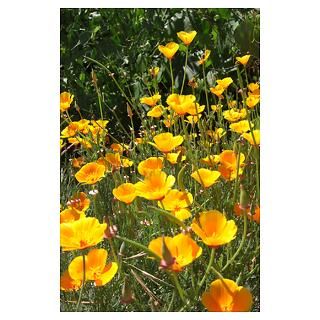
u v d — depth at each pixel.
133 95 1.56
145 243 0.91
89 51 1.60
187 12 1.54
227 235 0.69
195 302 0.72
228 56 1.54
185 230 0.71
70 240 0.71
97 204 0.99
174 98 0.95
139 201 0.92
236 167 0.90
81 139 1.19
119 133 1.55
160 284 0.85
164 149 0.88
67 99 1.17
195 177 0.83
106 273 0.72
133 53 1.56
